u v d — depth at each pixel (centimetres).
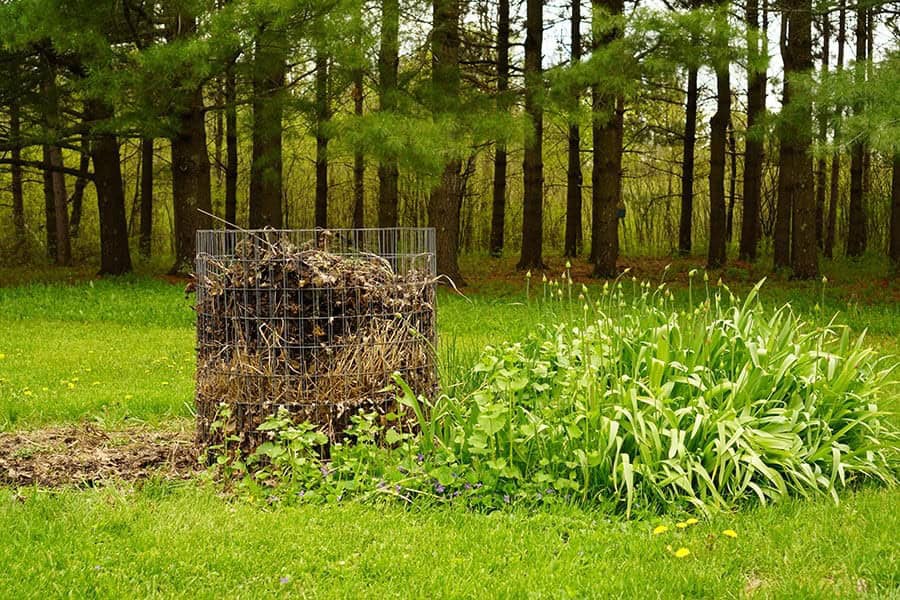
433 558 403
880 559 395
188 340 1116
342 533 430
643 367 571
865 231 2800
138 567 389
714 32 1405
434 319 579
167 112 1686
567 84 1510
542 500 476
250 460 504
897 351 976
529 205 2073
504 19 2100
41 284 1744
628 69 1512
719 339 575
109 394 764
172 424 670
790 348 570
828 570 392
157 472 523
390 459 505
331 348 526
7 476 514
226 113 1795
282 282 525
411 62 2281
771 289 1659
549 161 3428
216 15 1452
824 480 496
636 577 381
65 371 888
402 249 570
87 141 1928
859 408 556
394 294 546
